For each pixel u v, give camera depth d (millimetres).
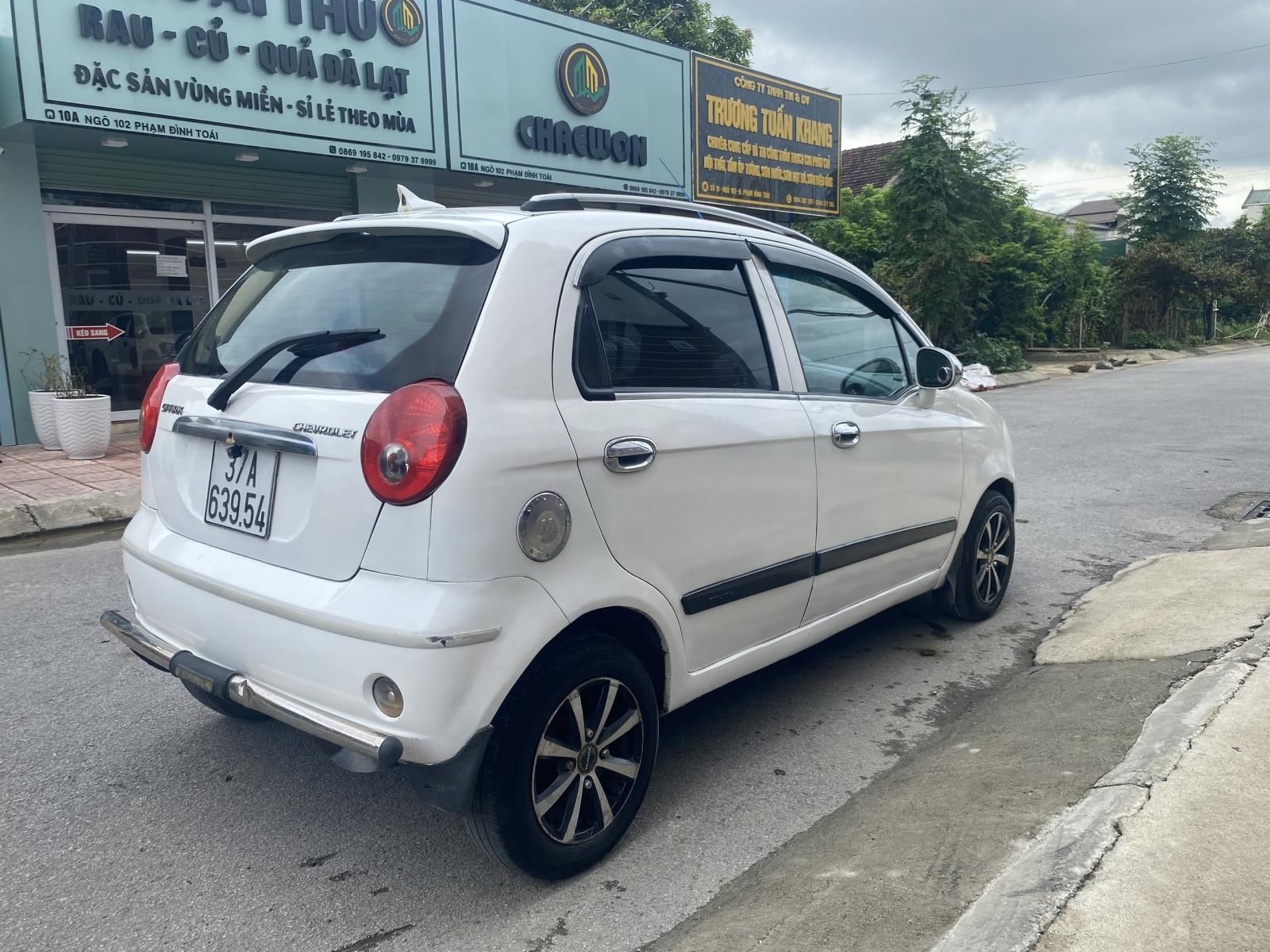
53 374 9617
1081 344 29359
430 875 2814
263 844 2980
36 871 2838
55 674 4328
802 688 4180
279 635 2559
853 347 3906
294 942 2518
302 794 3285
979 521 4727
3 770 3445
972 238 19594
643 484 2770
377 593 2389
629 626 2932
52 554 6512
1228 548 6188
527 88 12312
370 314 2701
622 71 13484
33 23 8438
